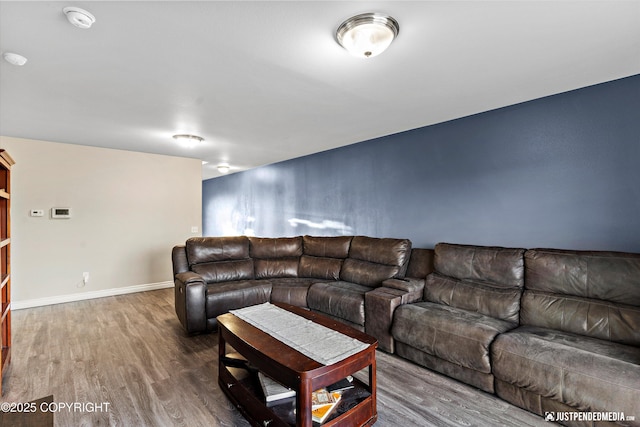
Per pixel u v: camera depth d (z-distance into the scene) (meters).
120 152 4.87
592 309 2.13
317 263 4.13
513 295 2.51
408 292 2.92
